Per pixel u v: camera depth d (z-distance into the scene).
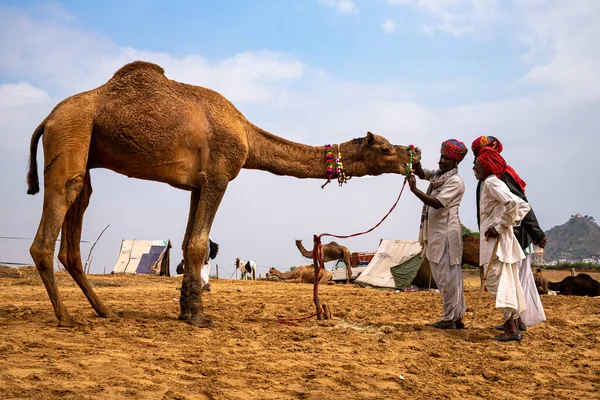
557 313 11.48
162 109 8.33
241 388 5.41
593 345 8.14
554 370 6.73
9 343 6.56
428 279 21.97
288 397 5.25
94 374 5.50
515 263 8.20
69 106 7.91
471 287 20.44
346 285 23.70
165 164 8.49
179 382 5.45
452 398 5.56
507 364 6.92
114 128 8.04
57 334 7.17
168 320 8.84
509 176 8.60
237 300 13.62
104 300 12.89
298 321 9.45
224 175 8.79
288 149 9.65
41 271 7.64
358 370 6.29
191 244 8.62
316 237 9.88
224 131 8.77
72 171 7.73
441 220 9.00
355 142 9.88
